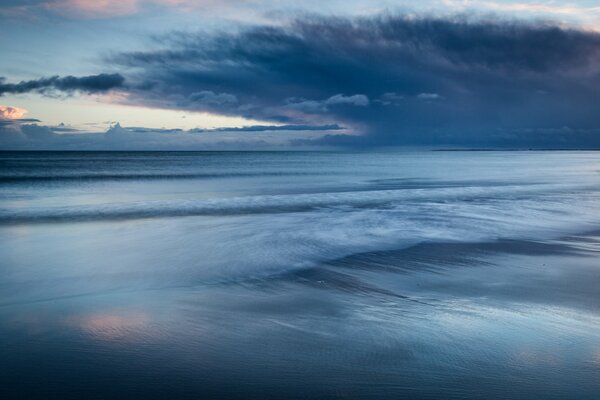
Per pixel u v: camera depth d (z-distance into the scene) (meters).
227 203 26.44
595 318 8.73
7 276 11.91
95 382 6.41
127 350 7.41
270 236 17.11
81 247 15.27
